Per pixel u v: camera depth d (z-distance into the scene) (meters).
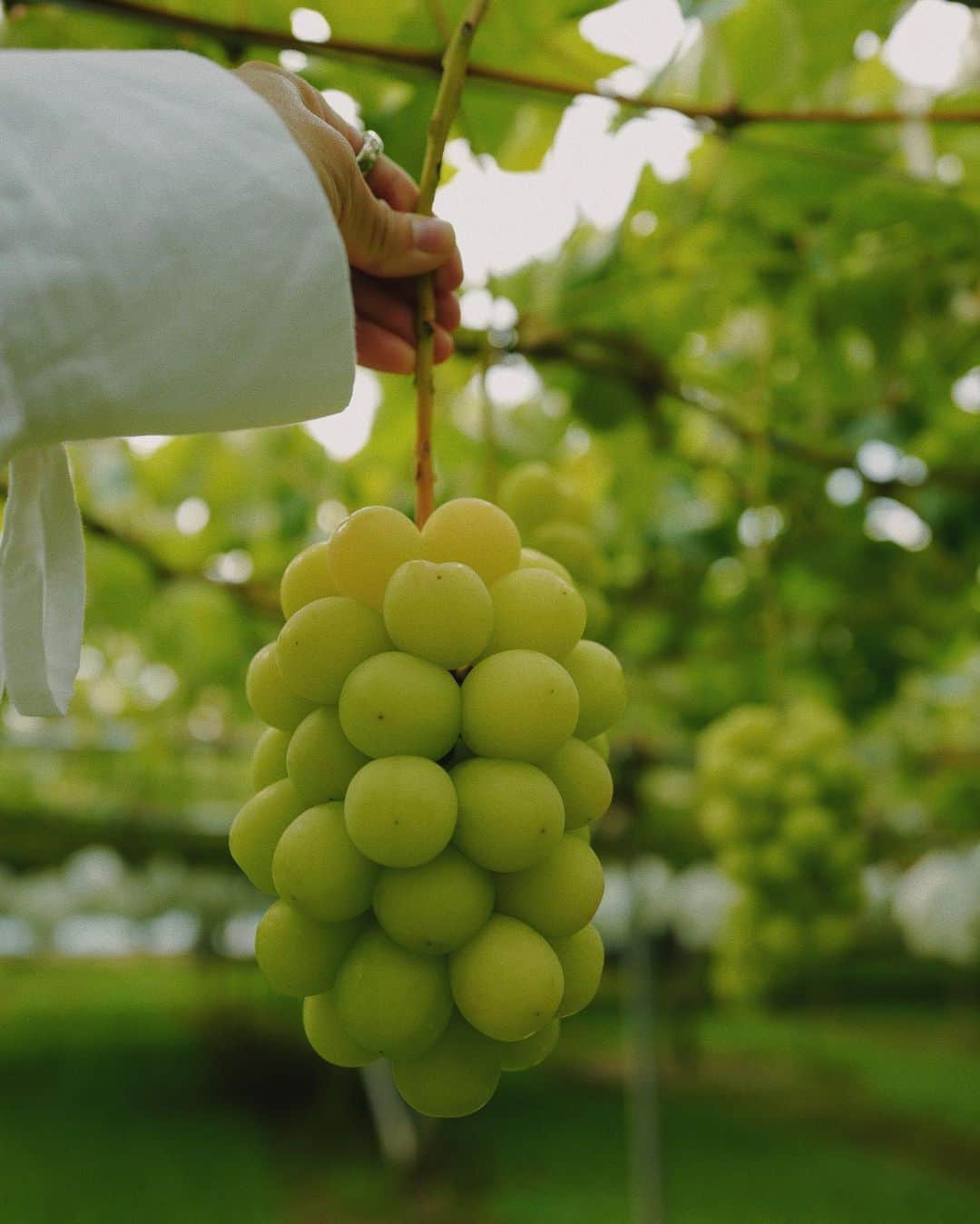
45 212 0.62
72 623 0.79
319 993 0.81
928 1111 8.55
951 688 4.41
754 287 2.19
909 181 1.72
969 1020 13.32
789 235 2.07
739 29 1.54
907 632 3.33
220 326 0.66
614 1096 9.28
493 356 2.12
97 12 1.31
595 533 3.00
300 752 0.79
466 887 0.75
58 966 17.72
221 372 0.67
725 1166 6.96
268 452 3.06
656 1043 10.21
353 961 0.77
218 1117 8.30
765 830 1.91
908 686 4.14
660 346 2.30
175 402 0.67
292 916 0.80
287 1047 10.02
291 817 0.82
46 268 0.61
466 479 2.67
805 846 1.84
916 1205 6.15
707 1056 10.95
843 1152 7.31
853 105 1.98
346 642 0.79
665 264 2.10
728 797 1.96
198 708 4.46
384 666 0.75
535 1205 6.05
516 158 1.79
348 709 0.75
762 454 2.16
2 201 0.61
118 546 2.91
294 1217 5.92
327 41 1.38
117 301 0.63
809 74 1.57
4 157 0.62
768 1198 6.29
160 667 4.00
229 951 10.94
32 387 0.62
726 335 2.63
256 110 0.69
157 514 3.13
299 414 0.72
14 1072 9.66
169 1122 8.05
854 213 1.94
